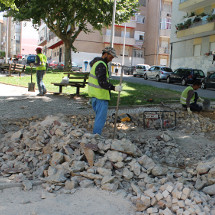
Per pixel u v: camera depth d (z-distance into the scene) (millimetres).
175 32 30766
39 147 4750
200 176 3982
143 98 11367
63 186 3885
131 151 4375
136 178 4047
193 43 29750
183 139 6262
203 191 3676
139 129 6961
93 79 5004
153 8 45438
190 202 3258
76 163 4152
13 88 13008
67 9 21984
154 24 45250
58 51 47344
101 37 43281
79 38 42188
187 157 5250
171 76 24766
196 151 5543
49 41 53531
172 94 13227
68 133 4863
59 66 34719
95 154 4340
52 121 5594
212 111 9133
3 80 15391
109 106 9281
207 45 27656
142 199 3404
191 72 22828
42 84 11023
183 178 3900
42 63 10789
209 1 26516
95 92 4996
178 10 31688
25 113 8023
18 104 9250
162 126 7129
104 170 3992
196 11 29703
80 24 25453
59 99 10453
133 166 4125
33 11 21562
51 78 17531
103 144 4457
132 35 46375
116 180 3920
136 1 23734
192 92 8617
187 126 7426
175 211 3236
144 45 47562
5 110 8297
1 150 5043
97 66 4844
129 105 9602
